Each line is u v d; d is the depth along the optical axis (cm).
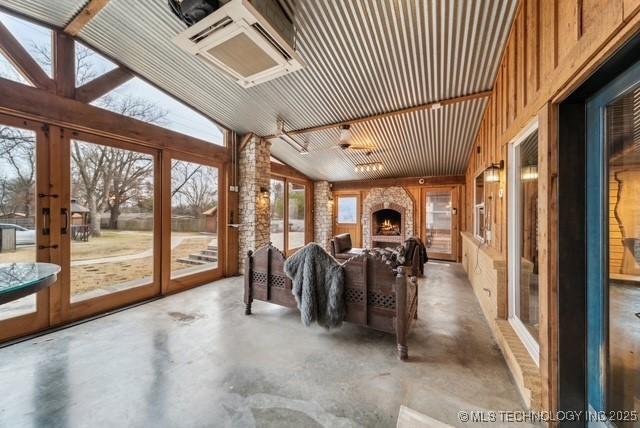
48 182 301
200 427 164
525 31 214
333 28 263
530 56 201
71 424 167
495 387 202
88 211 338
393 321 254
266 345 267
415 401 187
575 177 152
